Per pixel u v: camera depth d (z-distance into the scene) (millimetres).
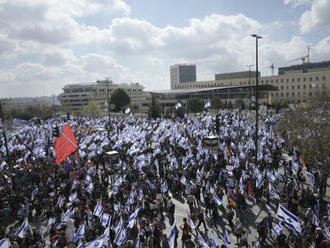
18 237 12297
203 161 22953
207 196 16062
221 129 38312
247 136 35094
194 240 13727
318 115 28562
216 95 101562
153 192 17312
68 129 23266
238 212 16469
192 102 83500
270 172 17547
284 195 16047
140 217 15281
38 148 29891
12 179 19422
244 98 95188
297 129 29469
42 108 122188
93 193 17828
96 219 13539
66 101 177875
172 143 32250
